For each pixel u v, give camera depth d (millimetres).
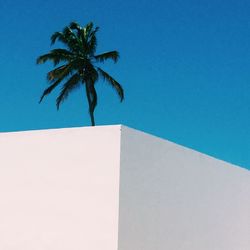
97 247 10500
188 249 12836
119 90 26234
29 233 11156
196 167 13492
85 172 10828
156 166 11773
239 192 15719
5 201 11523
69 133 11109
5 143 11734
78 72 25812
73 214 10797
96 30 26000
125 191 10656
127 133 10844
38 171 11289
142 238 11109
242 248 15555
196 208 13328
